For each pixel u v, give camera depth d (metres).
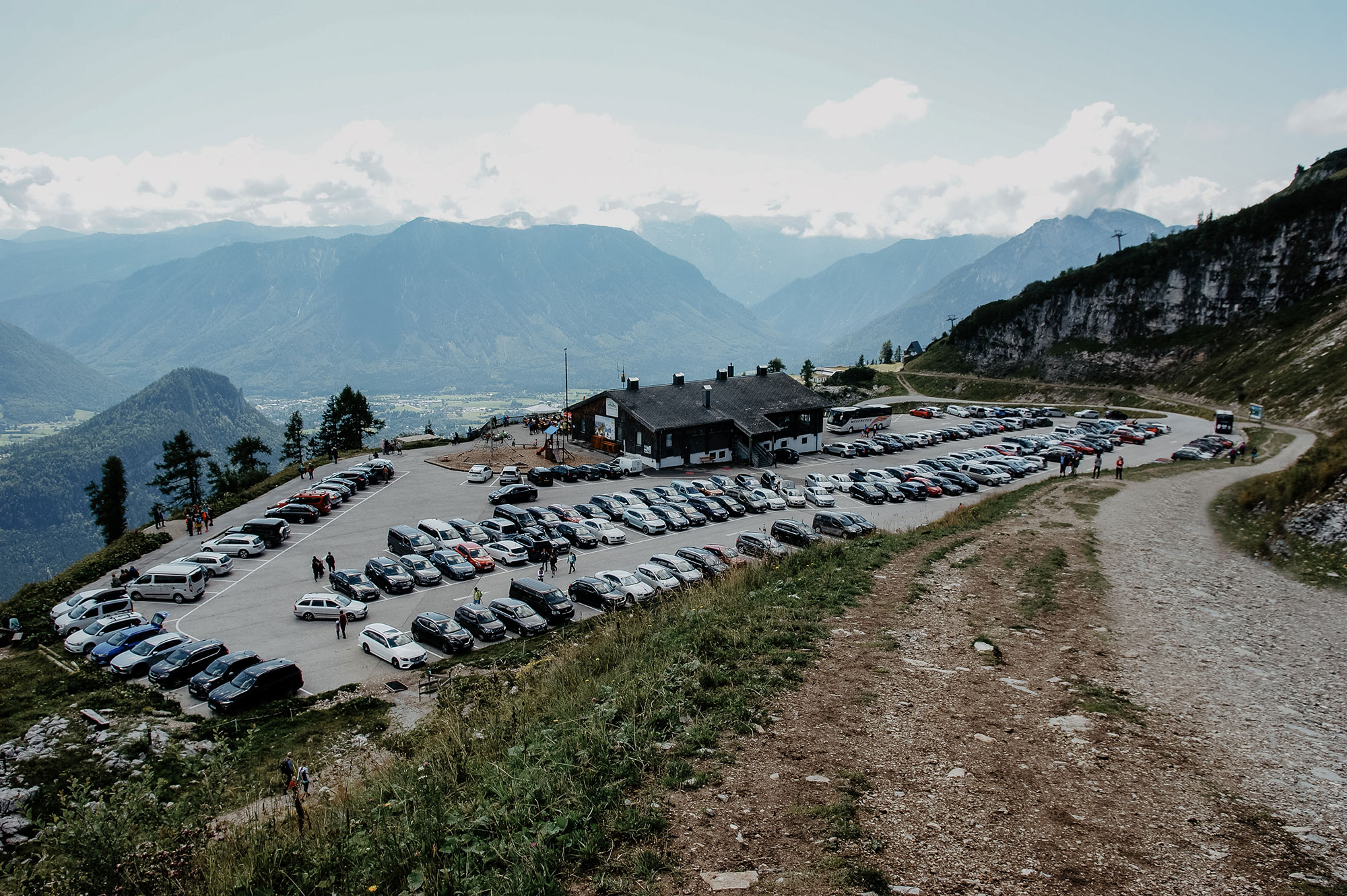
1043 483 61.28
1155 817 10.00
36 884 10.41
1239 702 14.86
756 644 17.41
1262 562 30.80
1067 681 15.68
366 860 9.18
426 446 100.81
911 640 18.30
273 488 77.56
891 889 8.09
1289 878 8.50
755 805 9.98
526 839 8.95
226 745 16.64
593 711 13.24
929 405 142.00
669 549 52.59
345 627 40.16
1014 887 8.22
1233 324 125.12
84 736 28.67
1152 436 95.19
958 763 11.47
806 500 66.38
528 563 51.12
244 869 9.70
